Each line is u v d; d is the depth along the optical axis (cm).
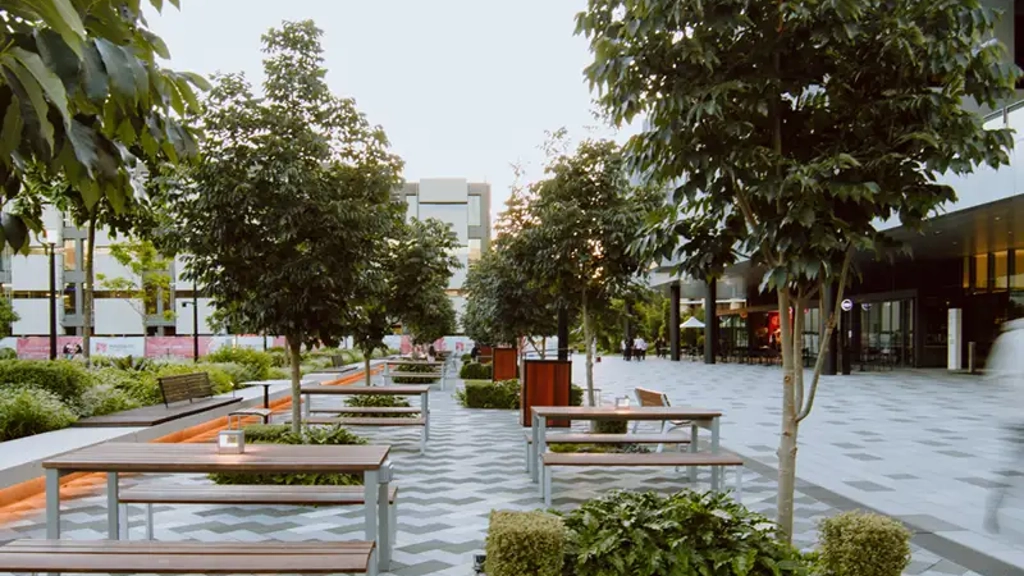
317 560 347
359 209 786
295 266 755
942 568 486
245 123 736
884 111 364
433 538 564
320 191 770
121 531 577
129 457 469
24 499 717
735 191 389
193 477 816
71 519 635
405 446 1041
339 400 1736
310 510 652
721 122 367
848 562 350
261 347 3281
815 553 395
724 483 723
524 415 1200
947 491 727
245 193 727
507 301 1895
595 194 984
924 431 1154
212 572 338
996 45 360
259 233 773
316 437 807
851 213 376
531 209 1062
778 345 3822
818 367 397
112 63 154
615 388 2061
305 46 799
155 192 796
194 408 1226
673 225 430
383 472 486
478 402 1573
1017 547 532
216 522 610
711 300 3606
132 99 165
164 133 201
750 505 676
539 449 725
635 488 753
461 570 485
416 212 4631
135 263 2222
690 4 352
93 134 174
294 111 795
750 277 3300
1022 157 1266
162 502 482
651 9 354
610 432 1040
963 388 1969
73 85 148
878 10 363
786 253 368
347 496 489
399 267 1569
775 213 391
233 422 506
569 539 379
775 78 363
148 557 352
